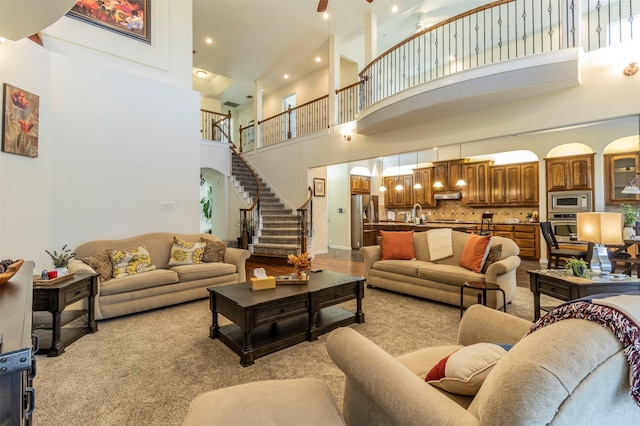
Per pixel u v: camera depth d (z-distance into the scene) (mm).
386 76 7562
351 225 9258
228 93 10930
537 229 6867
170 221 4867
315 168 8078
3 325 969
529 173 7363
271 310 2535
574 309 858
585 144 6438
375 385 1066
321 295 2871
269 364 2352
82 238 3924
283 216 7938
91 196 4020
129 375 2186
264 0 5895
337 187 9492
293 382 1282
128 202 4387
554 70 3822
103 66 4164
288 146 8383
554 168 6816
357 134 6590
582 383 693
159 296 3557
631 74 3566
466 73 4246
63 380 2117
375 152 6207
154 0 4844
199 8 6113
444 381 1135
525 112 4309
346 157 6840
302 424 1023
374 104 5445
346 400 1461
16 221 3188
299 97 9617
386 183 10242
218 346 2658
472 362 1104
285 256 6668
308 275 3373
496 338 1484
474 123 4785
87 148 3982
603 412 750
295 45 7594
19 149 3191
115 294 3252
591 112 3822
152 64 4773
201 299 3996
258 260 7051
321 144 7430
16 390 762
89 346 2652
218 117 10586
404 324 3121
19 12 2311
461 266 3871
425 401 917
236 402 1121
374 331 2939
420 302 3889
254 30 6926
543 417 657
